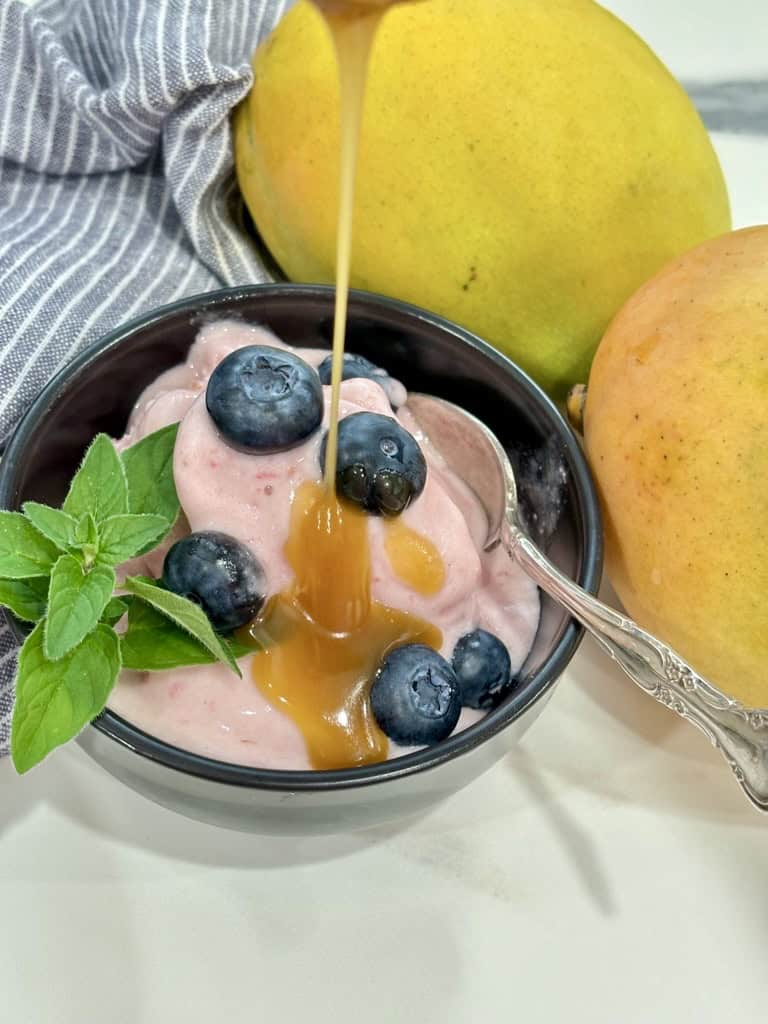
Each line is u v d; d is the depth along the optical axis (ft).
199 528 0.52
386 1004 0.49
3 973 0.49
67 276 0.64
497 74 0.60
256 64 0.67
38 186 0.73
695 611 0.50
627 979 0.51
